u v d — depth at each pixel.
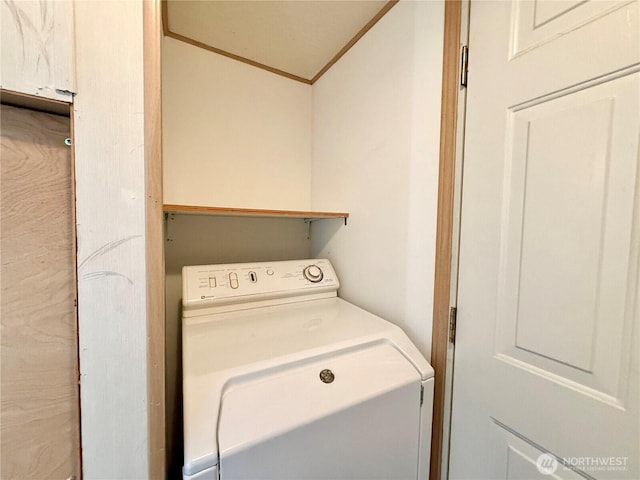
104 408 0.42
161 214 0.43
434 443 0.91
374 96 1.18
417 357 0.83
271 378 0.66
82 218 0.39
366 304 1.24
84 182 0.39
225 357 0.70
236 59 1.45
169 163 1.30
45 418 0.41
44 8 0.36
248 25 1.20
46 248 0.40
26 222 0.39
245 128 1.50
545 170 0.65
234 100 1.46
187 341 0.81
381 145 1.15
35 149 0.39
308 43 1.32
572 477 0.61
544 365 0.66
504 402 0.74
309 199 1.71
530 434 0.69
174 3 1.07
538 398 0.67
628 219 0.53
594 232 0.57
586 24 0.57
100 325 0.41
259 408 0.58
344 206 1.39
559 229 0.63
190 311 1.02
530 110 0.67
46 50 0.36
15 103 0.37
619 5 0.53
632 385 0.53
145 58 0.41
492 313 0.77
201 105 1.37
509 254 0.73
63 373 0.42
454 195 0.85
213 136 1.41
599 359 0.57
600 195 0.56
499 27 0.73
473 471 0.82
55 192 0.40
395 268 1.08
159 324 0.44
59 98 0.37
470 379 0.83
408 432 0.76
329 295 1.34
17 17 0.35
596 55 0.56
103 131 0.39
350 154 1.34
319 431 0.60
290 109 1.63
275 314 1.08
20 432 0.40
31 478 0.41
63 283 0.41
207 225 1.40
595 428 0.57
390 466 0.73
